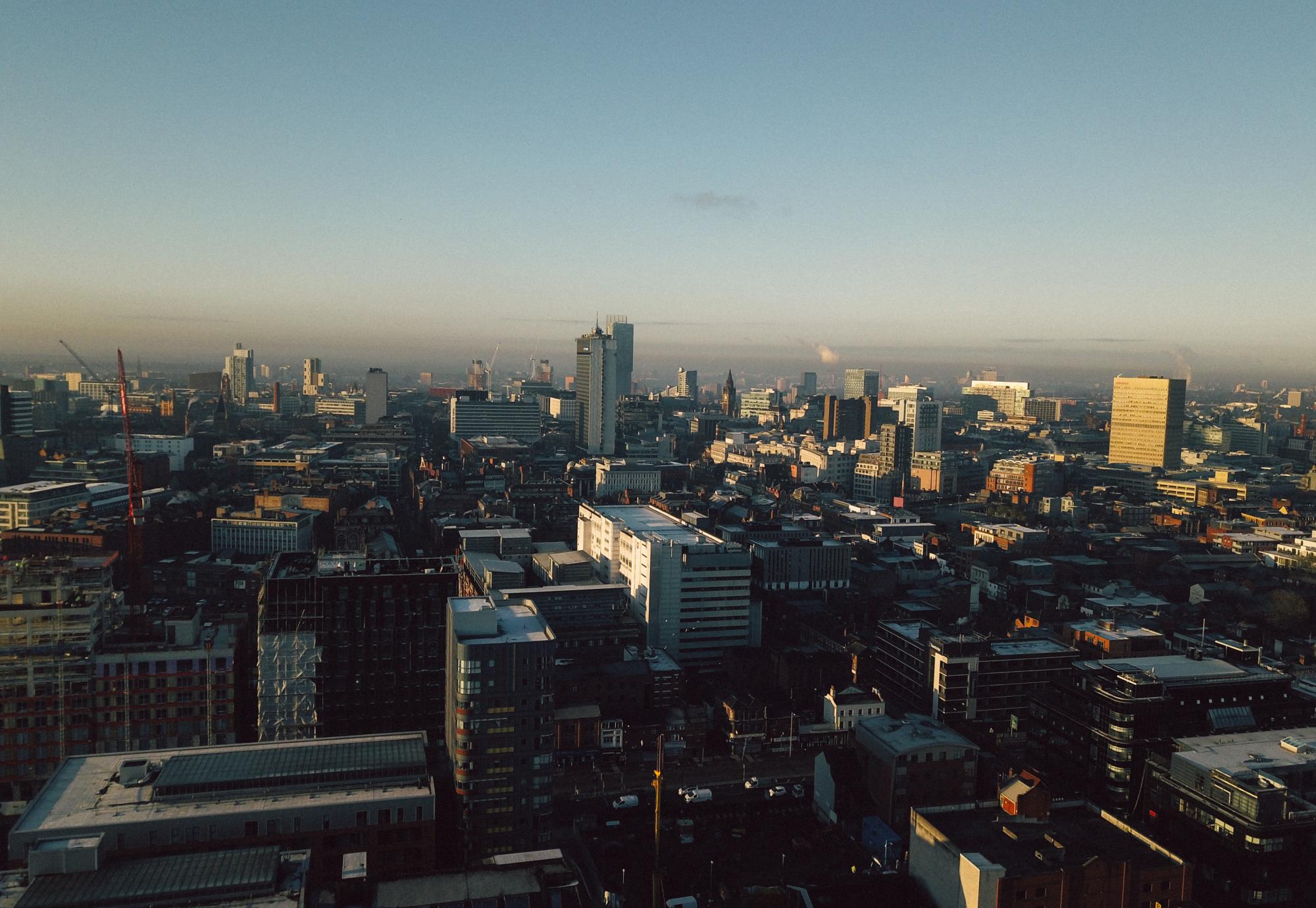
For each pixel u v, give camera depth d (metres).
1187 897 180.75
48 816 184.25
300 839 190.62
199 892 158.50
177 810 188.00
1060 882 175.38
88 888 157.62
